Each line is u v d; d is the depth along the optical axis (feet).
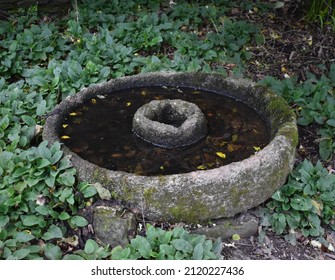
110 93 8.56
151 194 6.56
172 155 7.48
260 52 10.43
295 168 7.83
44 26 10.21
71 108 8.13
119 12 10.91
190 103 8.00
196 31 10.68
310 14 11.00
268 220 7.06
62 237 6.57
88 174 6.83
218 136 7.85
